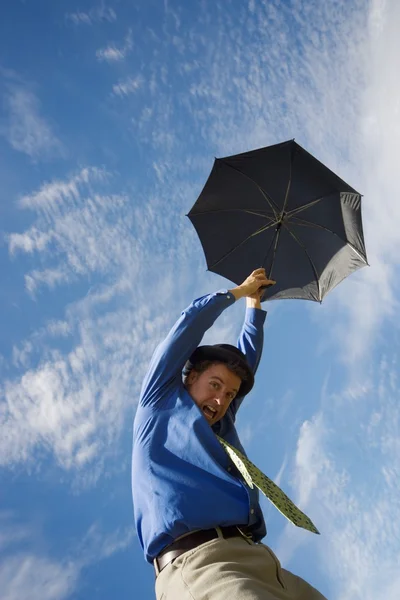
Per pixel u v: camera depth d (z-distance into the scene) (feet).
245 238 17.57
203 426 11.28
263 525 10.86
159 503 10.52
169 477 10.75
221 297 12.96
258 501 10.94
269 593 9.30
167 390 11.78
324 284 17.44
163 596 9.96
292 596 10.34
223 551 10.00
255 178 17.63
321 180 17.30
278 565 10.50
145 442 11.28
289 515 10.34
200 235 17.76
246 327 14.60
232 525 10.46
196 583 9.56
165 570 10.08
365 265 17.44
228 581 9.37
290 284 17.33
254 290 14.11
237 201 17.81
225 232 17.70
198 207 17.88
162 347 12.04
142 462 11.10
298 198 17.61
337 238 17.61
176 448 11.10
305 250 17.56
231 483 10.66
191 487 10.57
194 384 12.30
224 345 12.82
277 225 17.61
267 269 17.31
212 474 10.74
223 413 12.22
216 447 11.14
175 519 10.25
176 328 12.17
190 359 12.50
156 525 10.37
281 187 17.57
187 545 10.18
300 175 17.48
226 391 12.19
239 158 17.66
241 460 10.78
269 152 17.46
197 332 12.23
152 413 11.58
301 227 17.63
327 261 17.57
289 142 17.26
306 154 17.29
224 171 17.79
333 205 17.52
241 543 10.29
